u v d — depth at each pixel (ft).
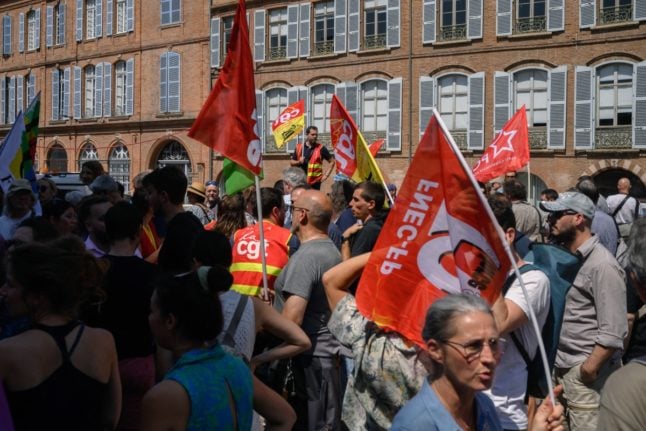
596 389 17.67
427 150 12.12
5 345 10.55
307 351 17.42
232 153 19.19
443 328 9.01
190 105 117.80
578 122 85.66
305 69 104.53
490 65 90.53
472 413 9.62
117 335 14.49
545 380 13.78
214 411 9.77
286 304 16.93
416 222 12.37
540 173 88.74
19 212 25.17
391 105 96.99
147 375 14.53
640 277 10.19
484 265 11.68
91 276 11.64
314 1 103.35
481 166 34.22
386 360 12.66
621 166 83.51
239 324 13.61
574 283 17.44
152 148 122.62
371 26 99.40
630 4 82.58
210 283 10.30
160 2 121.08
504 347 13.34
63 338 10.93
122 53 126.93
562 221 17.38
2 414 9.17
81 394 10.83
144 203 21.68
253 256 20.35
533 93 89.15
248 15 109.40
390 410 12.76
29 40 144.05
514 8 89.04
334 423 17.47
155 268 15.19
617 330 16.46
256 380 11.56
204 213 33.55
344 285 14.01
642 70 81.76
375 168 24.86
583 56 85.20
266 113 108.88
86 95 134.62
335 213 30.66
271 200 22.24
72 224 23.86
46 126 138.82
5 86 148.15
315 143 45.62
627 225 31.45
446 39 93.20
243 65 19.42
